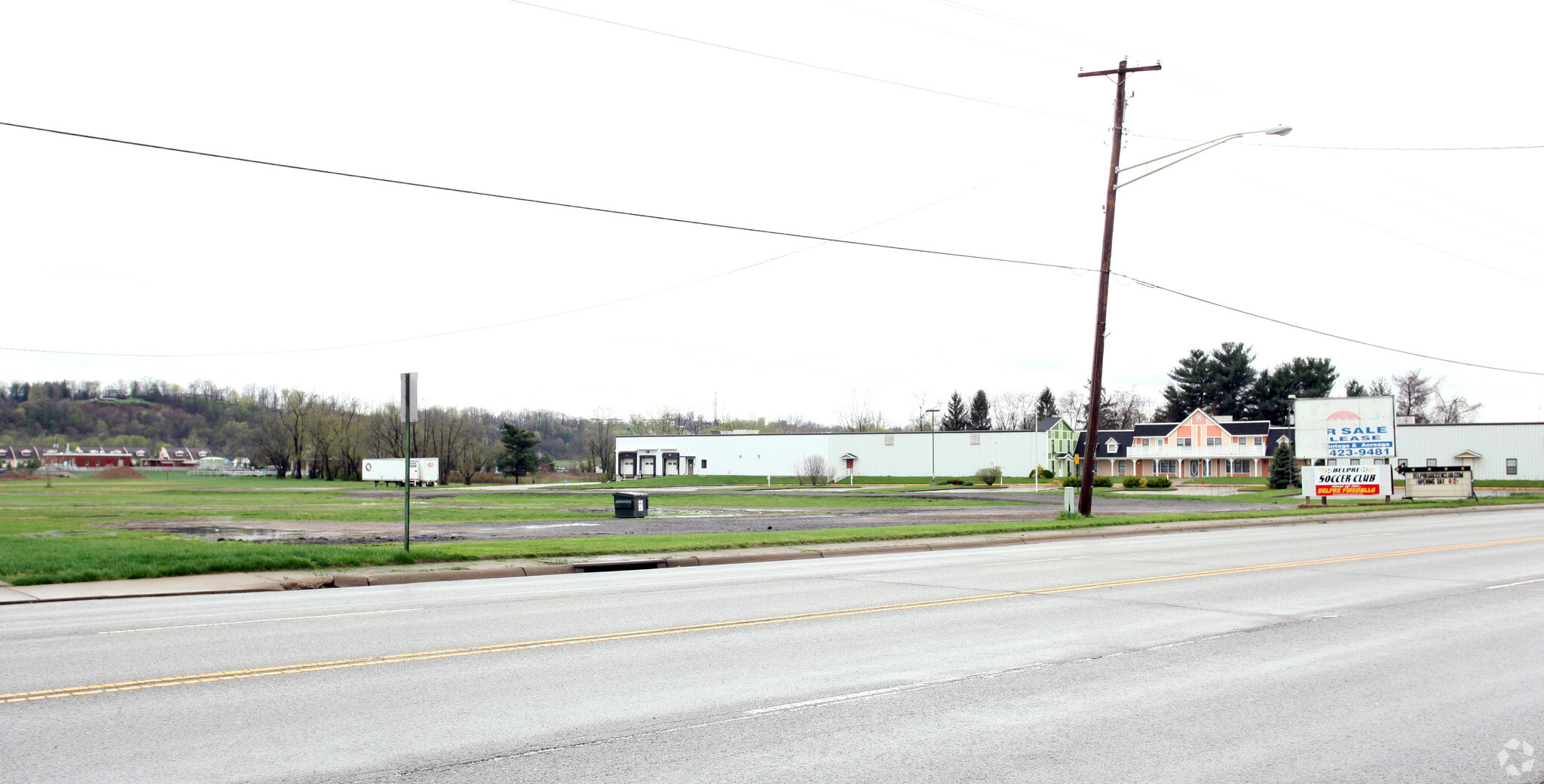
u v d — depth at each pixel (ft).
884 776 18.24
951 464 294.05
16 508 146.72
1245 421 318.65
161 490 255.09
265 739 20.42
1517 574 52.19
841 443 303.89
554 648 30.60
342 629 34.40
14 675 26.58
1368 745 20.45
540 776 18.11
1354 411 143.54
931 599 42.34
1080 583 48.55
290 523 107.65
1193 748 20.15
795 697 24.32
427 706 23.18
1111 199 99.35
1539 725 22.00
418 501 174.29
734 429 485.15
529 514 127.03
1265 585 47.39
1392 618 37.01
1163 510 129.39
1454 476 159.02
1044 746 20.18
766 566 60.29
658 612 38.63
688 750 19.77
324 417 400.88
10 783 17.43
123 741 20.18
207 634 33.50
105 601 44.65
